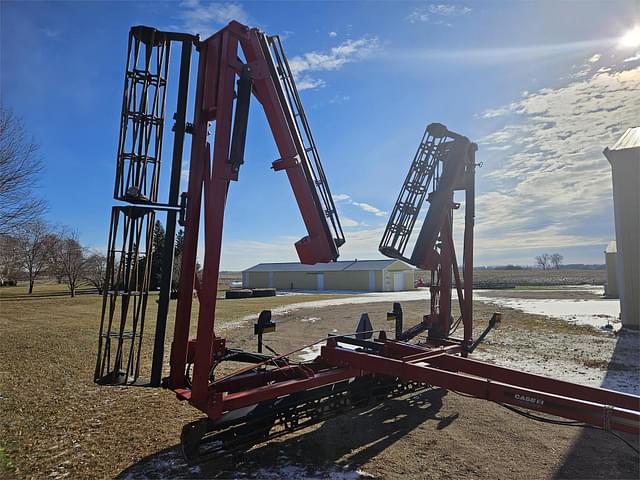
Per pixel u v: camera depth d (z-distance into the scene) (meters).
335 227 3.56
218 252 3.07
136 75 3.19
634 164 10.56
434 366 3.71
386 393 4.50
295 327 11.69
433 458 3.43
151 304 18.38
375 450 3.59
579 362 6.81
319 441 3.77
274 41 3.48
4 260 25.75
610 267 22.09
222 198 3.08
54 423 4.22
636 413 2.27
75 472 3.23
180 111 3.40
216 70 3.35
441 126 5.04
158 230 13.65
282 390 3.26
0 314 14.57
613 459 3.41
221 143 3.08
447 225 5.70
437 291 5.76
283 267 39.78
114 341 8.87
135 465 3.33
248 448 3.35
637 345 8.16
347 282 35.25
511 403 2.64
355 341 4.71
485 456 3.47
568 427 4.07
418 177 5.03
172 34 3.38
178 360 3.50
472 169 5.66
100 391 5.27
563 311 14.60
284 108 3.32
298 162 3.32
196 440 2.94
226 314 15.07
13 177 13.98
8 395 5.12
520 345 8.31
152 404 4.78
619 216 10.80
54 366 6.61
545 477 3.12
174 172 3.39
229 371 6.30
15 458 3.48
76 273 25.95
